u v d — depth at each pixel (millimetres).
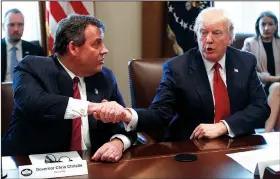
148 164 1254
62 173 1165
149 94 2049
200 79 1819
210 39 1756
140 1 3264
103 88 1634
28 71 1518
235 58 1904
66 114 1381
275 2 3768
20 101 1425
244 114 1730
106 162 1277
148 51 3240
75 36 1484
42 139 1496
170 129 1909
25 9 3029
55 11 2760
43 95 1409
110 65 3326
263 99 1863
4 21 2822
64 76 1549
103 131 1578
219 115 1812
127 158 1319
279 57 2438
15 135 1520
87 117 1560
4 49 2818
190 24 3088
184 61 1867
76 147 1537
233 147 1447
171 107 1802
